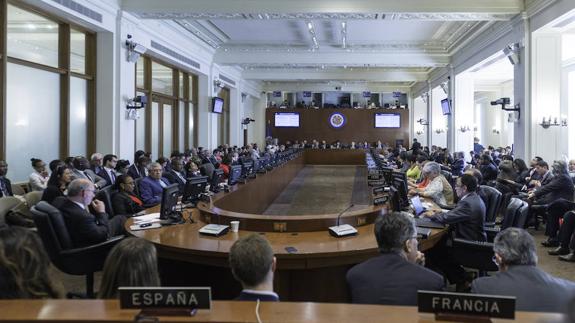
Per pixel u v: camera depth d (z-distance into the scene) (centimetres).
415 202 407
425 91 1628
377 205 379
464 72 1108
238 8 697
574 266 438
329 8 689
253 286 166
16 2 541
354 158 1892
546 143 697
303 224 315
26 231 158
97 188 525
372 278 187
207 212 351
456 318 118
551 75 687
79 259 305
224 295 296
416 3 683
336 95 2100
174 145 1083
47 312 123
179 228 331
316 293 279
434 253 366
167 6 700
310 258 261
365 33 1014
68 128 644
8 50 544
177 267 304
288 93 2108
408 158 852
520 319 117
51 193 425
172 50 937
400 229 198
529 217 612
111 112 702
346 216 325
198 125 1199
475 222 339
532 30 686
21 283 148
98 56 700
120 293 124
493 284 172
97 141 706
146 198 502
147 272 151
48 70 607
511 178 672
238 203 546
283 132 2039
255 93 1894
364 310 126
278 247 272
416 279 183
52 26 621
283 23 930
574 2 565
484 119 2005
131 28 744
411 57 1177
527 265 175
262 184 763
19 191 546
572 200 521
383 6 684
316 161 1911
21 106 570
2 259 146
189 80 1164
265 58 1193
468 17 715
